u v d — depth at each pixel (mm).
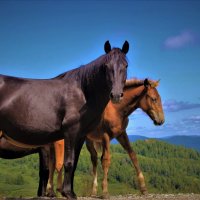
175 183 151125
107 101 6934
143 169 175125
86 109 6770
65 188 6551
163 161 187375
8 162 162500
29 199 8695
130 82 11039
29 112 6676
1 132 6891
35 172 148625
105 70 6707
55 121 6719
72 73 7133
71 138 6637
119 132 10883
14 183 129375
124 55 6777
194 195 10031
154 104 11312
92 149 11859
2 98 6789
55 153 9836
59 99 6781
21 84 6938
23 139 6812
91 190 11914
